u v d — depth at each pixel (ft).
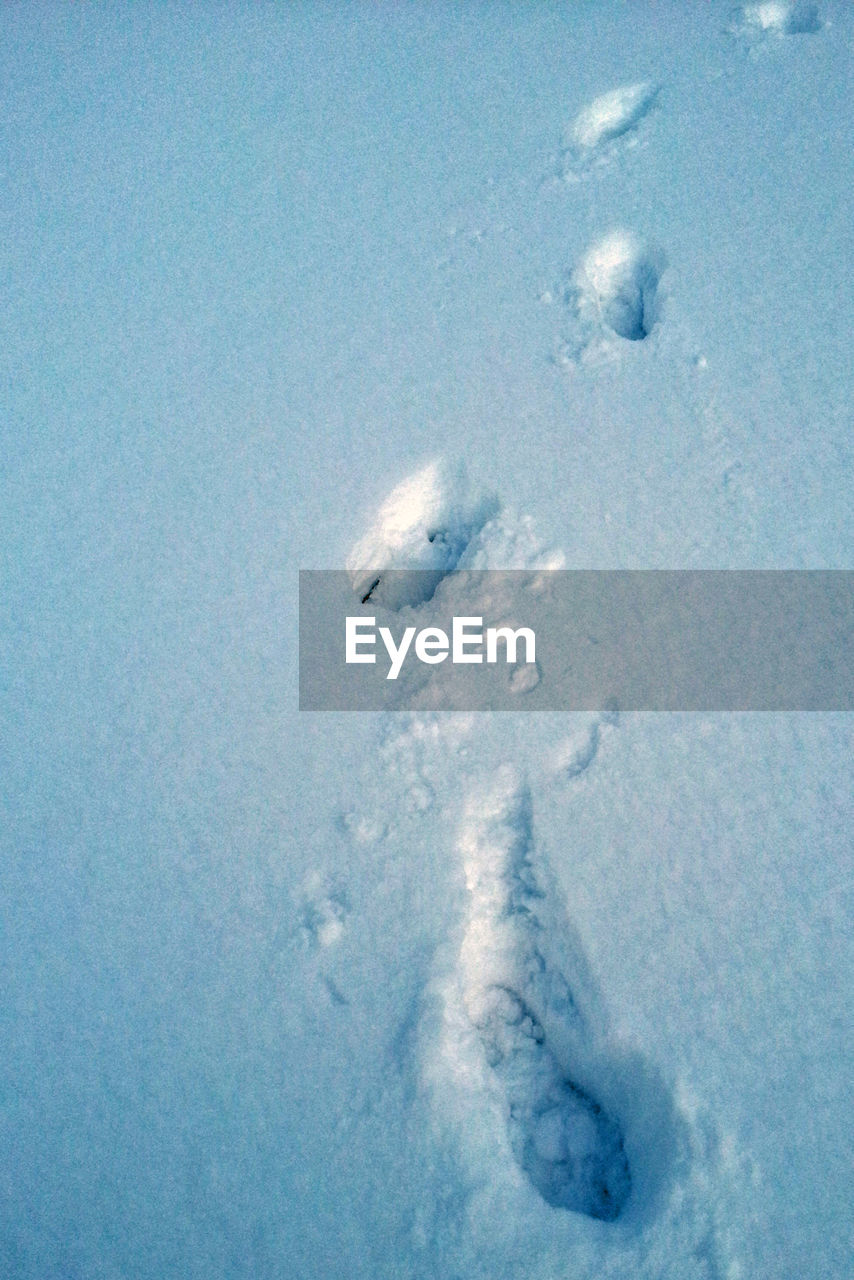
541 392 11.75
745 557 10.03
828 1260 6.51
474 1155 7.08
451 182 14.58
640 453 10.97
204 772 9.35
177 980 8.18
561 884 8.20
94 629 10.59
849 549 9.96
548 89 15.65
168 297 13.83
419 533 11.68
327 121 16.17
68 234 15.08
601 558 10.20
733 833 8.36
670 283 12.46
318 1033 7.73
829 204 12.91
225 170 15.67
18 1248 7.13
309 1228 6.90
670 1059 7.26
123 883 8.79
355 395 12.15
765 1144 6.91
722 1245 6.57
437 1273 6.63
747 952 7.75
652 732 8.96
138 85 17.81
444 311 12.87
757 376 11.39
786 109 14.21
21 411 12.78
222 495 11.50
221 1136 7.38
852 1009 7.45
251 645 10.21
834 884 8.04
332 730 9.43
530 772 8.89
